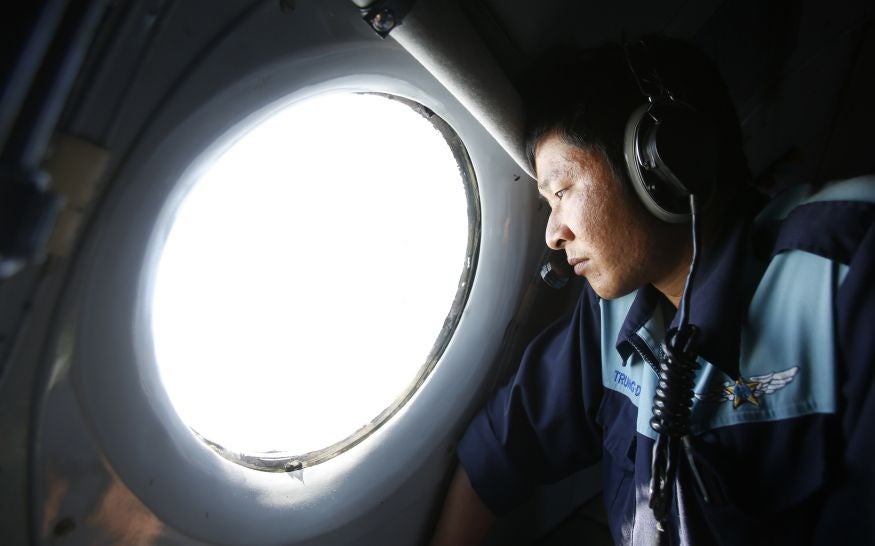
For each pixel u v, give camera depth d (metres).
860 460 0.58
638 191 0.66
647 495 0.76
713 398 0.71
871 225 0.63
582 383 0.95
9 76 0.23
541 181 0.73
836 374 0.62
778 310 0.68
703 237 0.76
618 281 0.74
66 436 0.48
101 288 0.46
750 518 0.68
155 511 0.58
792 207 0.74
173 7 0.42
